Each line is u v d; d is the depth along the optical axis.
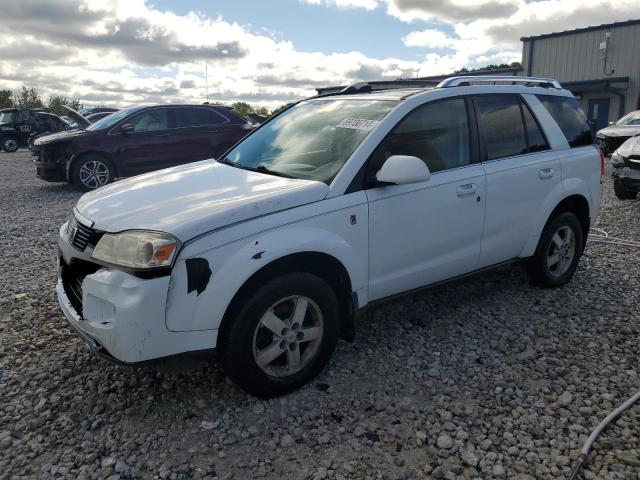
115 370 3.60
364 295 3.59
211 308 2.92
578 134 5.06
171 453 2.82
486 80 4.48
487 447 2.87
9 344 3.96
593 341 4.05
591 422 3.08
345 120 3.97
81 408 3.19
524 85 4.81
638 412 3.16
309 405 3.24
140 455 2.81
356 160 3.53
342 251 3.36
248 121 12.54
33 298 4.88
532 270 4.89
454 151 4.07
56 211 9.14
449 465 2.74
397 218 3.63
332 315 3.41
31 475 2.64
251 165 4.06
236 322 3.02
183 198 3.30
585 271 5.59
